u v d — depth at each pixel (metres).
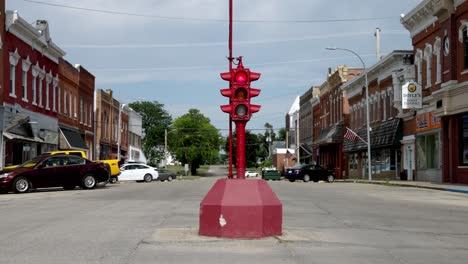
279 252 9.31
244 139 11.36
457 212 16.78
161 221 13.71
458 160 32.72
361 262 8.53
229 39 11.24
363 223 13.72
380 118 48.50
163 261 8.50
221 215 10.73
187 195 24.41
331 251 9.47
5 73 32.69
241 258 8.77
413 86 36.53
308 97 82.56
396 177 44.56
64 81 46.19
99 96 60.56
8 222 13.55
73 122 49.28
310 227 12.77
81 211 16.47
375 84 49.94
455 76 31.98
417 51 39.44
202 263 8.35
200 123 101.00
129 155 79.56
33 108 38.03
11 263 8.28
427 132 37.50
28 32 36.28
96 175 29.19
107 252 9.25
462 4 31.22
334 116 65.88
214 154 102.12
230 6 11.26
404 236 11.49
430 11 36.12
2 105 32.06
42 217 14.73
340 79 62.53
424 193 26.59
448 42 32.53
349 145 57.62
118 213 15.82
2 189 25.36
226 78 11.11
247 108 10.97
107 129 64.81
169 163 156.75
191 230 11.86
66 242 10.32
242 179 11.10
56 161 27.64
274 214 10.99
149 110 121.06
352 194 25.67
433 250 9.77
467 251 9.70
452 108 32.19
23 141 35.56
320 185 36.47
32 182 26.22
